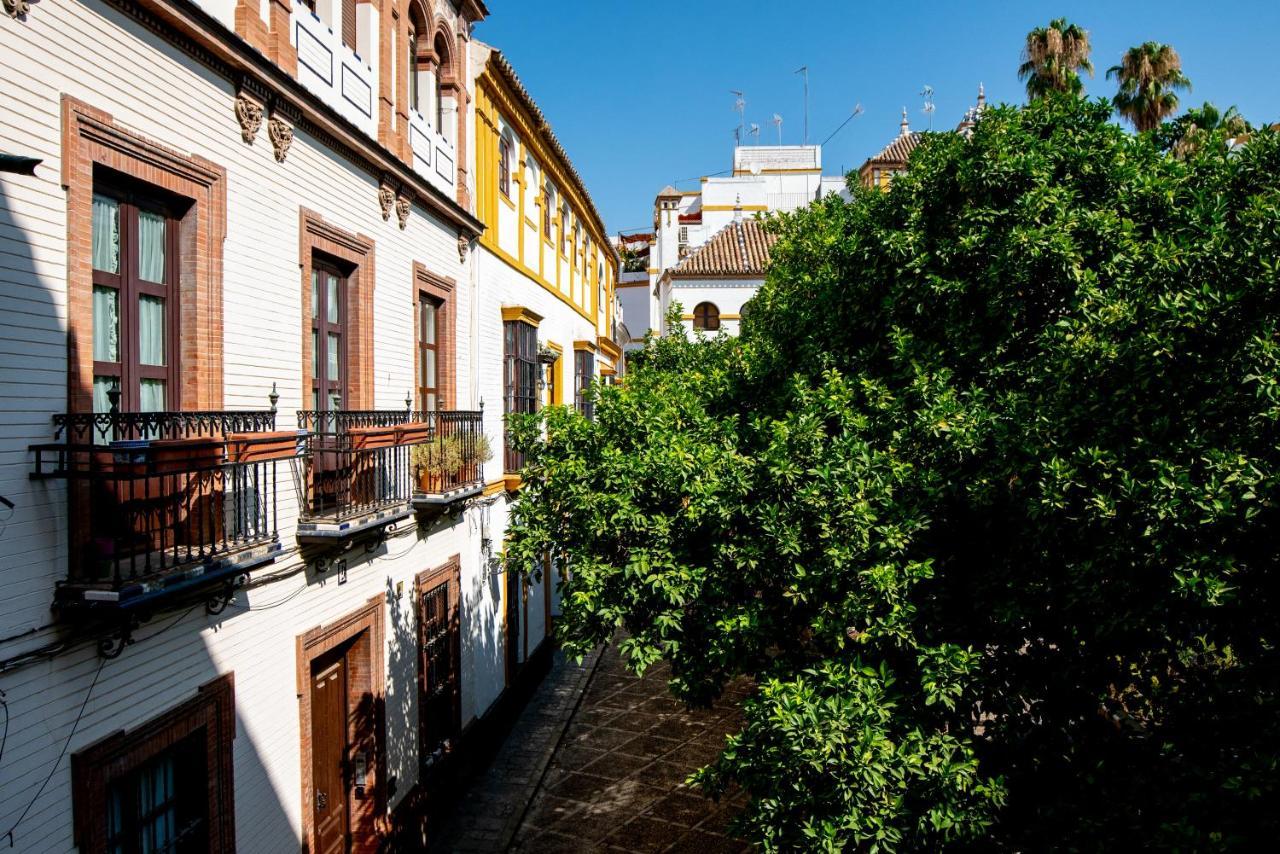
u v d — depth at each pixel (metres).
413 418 10.34
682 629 8.02
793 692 6.27
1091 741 6.62
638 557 7.71
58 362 4.99
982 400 7.21
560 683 17.56
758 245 30.16
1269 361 5.25
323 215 8.30
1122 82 20.00
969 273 7.94
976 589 6.80
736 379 10.48
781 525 6.96
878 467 7.07
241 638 6.71
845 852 6.02
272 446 6.11
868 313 8.95
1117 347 5.75
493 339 14.05
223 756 6.41
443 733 11.57
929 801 6.04
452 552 11.85
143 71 5.70
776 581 7.81
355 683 9.15
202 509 5.94
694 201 44.22
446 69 12.05
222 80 6.59
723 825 11.25
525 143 15.88
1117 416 5.74
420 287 10.87
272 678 7.18
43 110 4.87
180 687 5.95
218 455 5.49
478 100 13.09
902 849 6.07
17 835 4.59
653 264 40.91
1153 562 5.41
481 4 12.73
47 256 4.91
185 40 6.11
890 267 8.45
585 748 14.00
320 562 8.02
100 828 5.18
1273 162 7.04
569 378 21.19
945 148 8.38
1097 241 7.13
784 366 10.00
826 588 6.91
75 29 5.09
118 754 5.33
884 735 6.12
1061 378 6.12
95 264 5.58
